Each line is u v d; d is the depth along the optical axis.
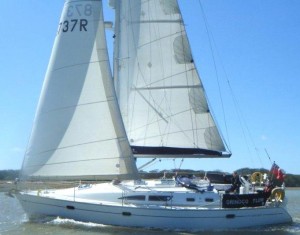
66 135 20.28
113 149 20.02
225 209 18.77
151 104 22.75
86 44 20.94
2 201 35.34
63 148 20.20
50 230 18.16
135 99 22.55
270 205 20.48
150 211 18.20
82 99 20.48
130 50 22.67
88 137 20.17
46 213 19.34
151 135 22.58
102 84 20.50
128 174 19.94
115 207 18.33
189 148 22.61
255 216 19.56
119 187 19.48
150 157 22.22
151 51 22.97
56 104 20.66
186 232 18.22
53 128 20.47
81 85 20.61
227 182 21.38
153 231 18.08
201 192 19.19
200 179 21.27
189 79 23.17
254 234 18.78
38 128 20.69
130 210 18.25
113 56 22.44
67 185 20.95
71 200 18.81
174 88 23.03
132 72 22.59
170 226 18.25
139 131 22.48
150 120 22.66
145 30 22.97
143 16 22.98
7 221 21.03
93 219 18.58
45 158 20.31
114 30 22.48
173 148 22.39
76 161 20.05
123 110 22.31
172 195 18.92
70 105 20.52
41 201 19.38
